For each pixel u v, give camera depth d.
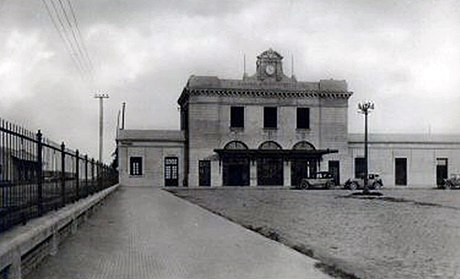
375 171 60.09
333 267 9.03
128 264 9.32
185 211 22.34
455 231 14.67
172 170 59.72
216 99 58.41
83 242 11.91
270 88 58.78
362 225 16.38
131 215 20.03
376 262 9.63
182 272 8.60
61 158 13.43
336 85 59.69
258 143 58.94
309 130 59.44
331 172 59.47
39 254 9.05
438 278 8.17
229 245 11.89
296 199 32.75
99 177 27.50
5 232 7.82
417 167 60.53
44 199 11.08
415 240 12.73
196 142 58.06
